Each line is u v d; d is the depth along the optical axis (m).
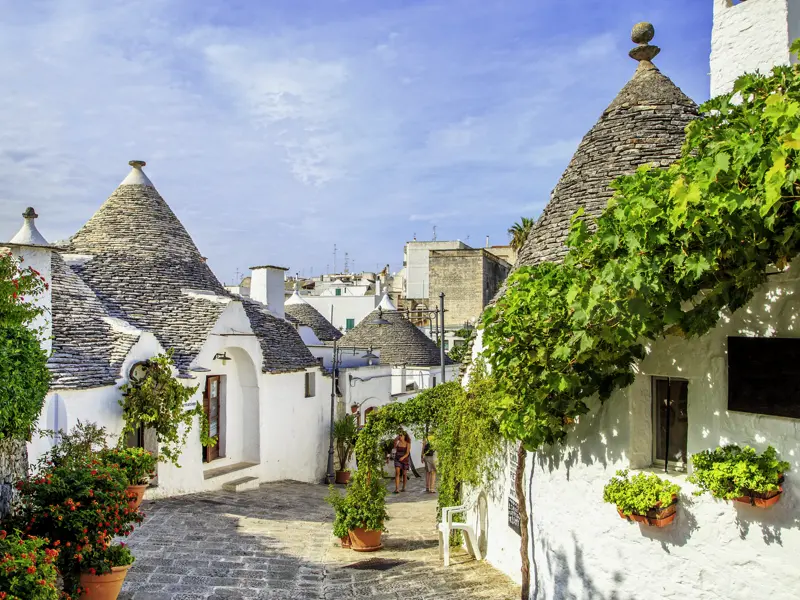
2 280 6.67
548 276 6.66
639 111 10.29
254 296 22.94
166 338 16.22
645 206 5.41
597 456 7.48
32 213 12.47
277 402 19.20
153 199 19.08
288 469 19.59
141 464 10.39
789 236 4.99
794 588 5.56
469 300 44.00
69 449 10.07
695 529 6.33
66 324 13.72
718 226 5.04
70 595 6.93
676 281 5.39
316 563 10.91
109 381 13.16
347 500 12.12
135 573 9.40
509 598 9.05
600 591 7.35
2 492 7.03
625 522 7.09
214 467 17.44
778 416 5.76
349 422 21.70
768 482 5.52
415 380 27.75
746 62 9.11
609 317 6.05
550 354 6.73
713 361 6.31
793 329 5.69
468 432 11.12
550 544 8.21
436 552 12.07
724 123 6.21
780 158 4.27
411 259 56.78
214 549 11.02
